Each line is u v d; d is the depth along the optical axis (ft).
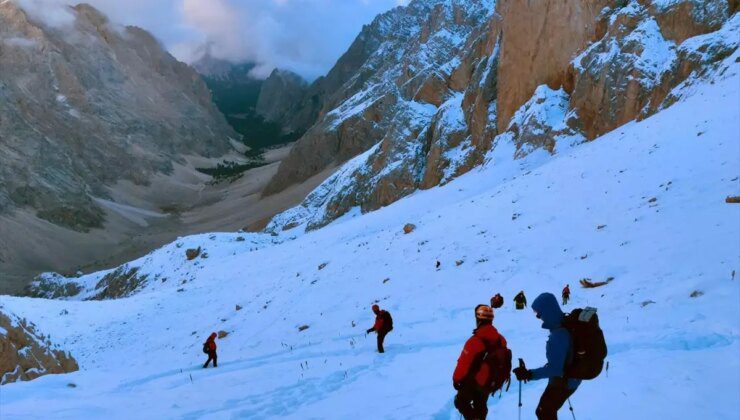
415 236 108.78
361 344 52.21
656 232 60.64
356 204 271.08
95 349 110.11
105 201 579.89
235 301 118.21
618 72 129.80
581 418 21.20
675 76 115.75
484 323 19.02
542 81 166.91
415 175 240.94
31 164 512.22
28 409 33.96
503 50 183.42
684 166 77.00
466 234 94.94
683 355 26.89
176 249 232.53
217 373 47.14
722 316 33.30
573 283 58.03
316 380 37.83
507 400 25.45
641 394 22.49
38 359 59.88
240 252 224.33
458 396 18.76
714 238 51.62
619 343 32.45
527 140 152.15
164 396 37.52
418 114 274.36
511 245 79.71
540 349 35.47
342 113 571.28
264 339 76.84
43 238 444.96
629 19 135.95
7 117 529.04
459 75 277.23
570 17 158.30
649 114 118.42
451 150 216.74
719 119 85.05
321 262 123.75
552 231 78.28
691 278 44.37
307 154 561.43
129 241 497.87
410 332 53.88
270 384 38.68
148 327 117.19
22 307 137.59
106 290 236.02
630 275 52.42
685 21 123.24
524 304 53.93
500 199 108.37
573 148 135.85
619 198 78.89
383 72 619.26
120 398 37.40
